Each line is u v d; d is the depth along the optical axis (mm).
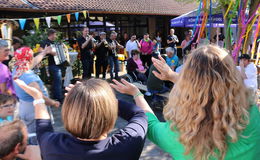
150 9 13281
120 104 1322
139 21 14750
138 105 1367
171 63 6402
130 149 1098
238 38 4441
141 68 6867
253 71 4527
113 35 8438
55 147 1092
